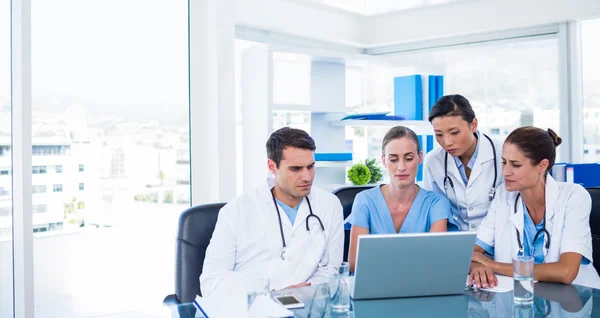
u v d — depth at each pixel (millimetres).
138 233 2928
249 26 3467
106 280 2812
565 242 1836
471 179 2283
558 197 1900
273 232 1941
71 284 2682
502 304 1470
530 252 1950
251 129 3154
